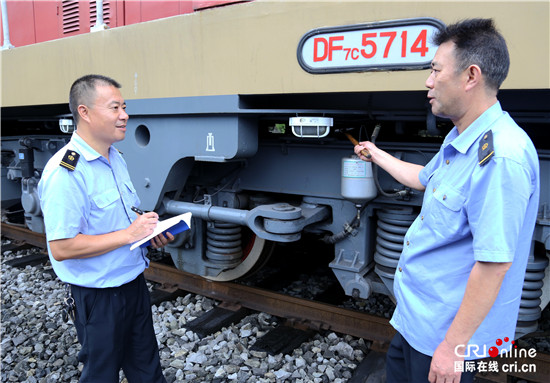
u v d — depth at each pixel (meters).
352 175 2.27
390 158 1.93
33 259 4.24
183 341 2.73
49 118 4.11
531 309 2.14
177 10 2.87
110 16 3.24
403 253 1.51
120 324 1.78
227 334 2.78
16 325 3.05
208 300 3.22
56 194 1.55
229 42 2.22
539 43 1.54
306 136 2.17
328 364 2.44
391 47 1.79
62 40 2.99
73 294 1.73
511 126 1.23
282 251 4.38
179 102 2.44
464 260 1.30
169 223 1.72
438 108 1.32
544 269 2.18
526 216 1.25
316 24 1.94
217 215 2.72
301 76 2.02
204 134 2.42
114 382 1.80
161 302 3.27
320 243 4.51
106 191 1.71
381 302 3.27
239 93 2.22
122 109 1.70
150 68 2.56
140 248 1.86
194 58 2.36
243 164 2.89
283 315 2.91
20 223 5.45
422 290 1.39
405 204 2.41
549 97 1.96
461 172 1.28
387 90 1.82
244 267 3.16
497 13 1.59
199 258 3.15
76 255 1.59
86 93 1.62
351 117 2.60
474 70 1.21
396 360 1.67
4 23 3.46
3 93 3.52
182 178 2.79
